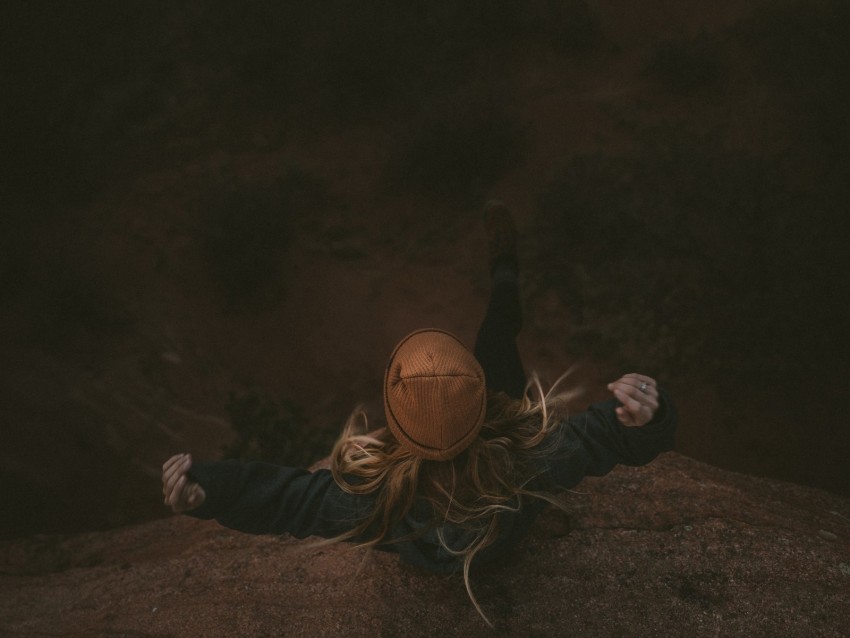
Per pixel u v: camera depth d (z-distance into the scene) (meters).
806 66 9.84
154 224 9.29
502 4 10.76
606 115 9.83
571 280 8.17
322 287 8.68
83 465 6.81
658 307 7.81
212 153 10.05
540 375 7.50
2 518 6.27
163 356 8.02
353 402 7.77
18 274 8.70
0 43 10.72
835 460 6.48
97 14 11.19
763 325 7.48
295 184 9.55
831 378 7.04
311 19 11.06
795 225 8.30
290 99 10.48
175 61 10.82
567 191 8.95
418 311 8.36
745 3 10.62
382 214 9.27
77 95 10.43
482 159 9.43
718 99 9.79
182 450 7.00
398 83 10.41
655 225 8.48
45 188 9.68
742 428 6.84
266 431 5.11
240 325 8.46
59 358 7.88
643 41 10.53
